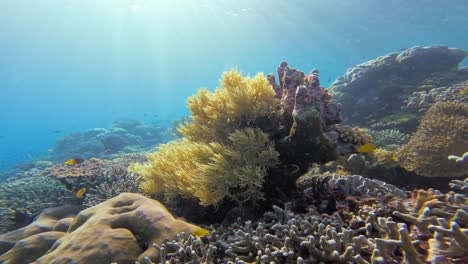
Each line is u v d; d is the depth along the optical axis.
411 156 5.70
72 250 3.24
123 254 3.18
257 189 4.03
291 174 4.18
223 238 3.47
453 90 9.77
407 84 12.08
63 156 21.95
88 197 6.59
